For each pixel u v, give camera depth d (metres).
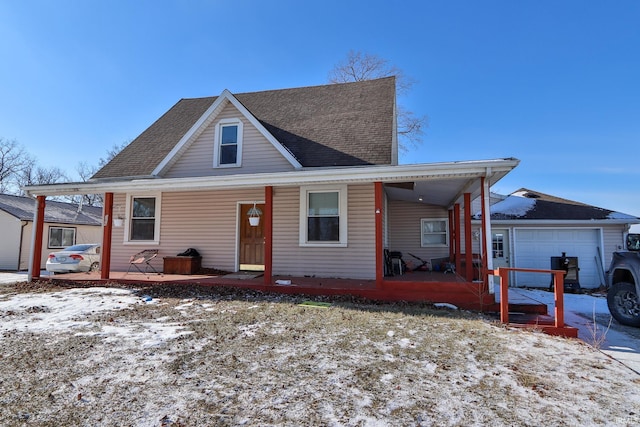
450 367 3.85
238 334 4.95
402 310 6.49
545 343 4.81
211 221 10.81
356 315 6.05
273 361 3.95
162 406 2.96
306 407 2.94
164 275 9.94
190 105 14.39
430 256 12.12
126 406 2.96
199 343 4.57
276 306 6.70
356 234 9.59
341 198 9.73
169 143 12.21
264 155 10.47
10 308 6.70
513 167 6.62
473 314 6.37
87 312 6.31
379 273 7.47
